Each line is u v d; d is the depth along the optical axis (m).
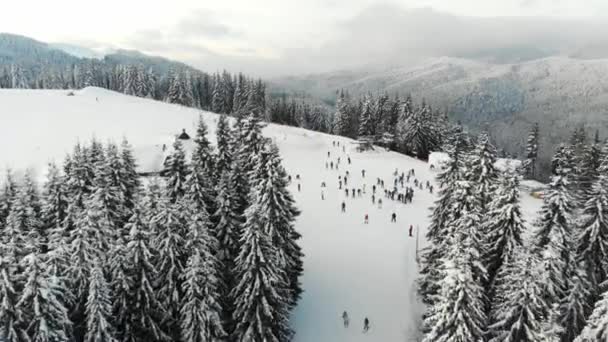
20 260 22.25
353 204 55.25
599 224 27.70
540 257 23.70
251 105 41.12
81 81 155.75
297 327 32.88
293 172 68.19
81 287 23.02
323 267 40.38
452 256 22.02
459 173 33.22
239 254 25.97
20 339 20.09
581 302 25.05
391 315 34.44
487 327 23.42
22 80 157.62
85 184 35.09
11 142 68.12
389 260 41.75
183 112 102.94
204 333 23.31
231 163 36.28
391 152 87.69
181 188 32.19
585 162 65.69
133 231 23.95
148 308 23.97
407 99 109.94
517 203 26.88
